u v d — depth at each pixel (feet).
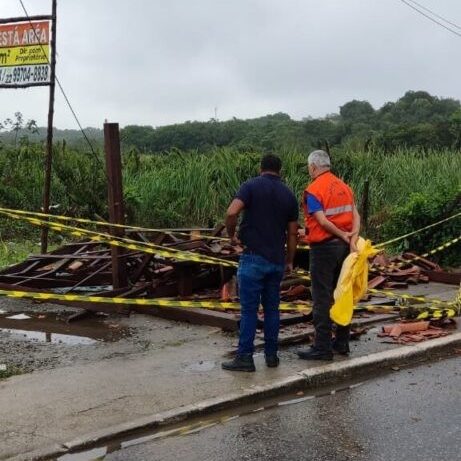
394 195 56.95
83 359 20.08
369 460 13.83
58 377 18.35
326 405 17.15
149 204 52.54
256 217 19.02
